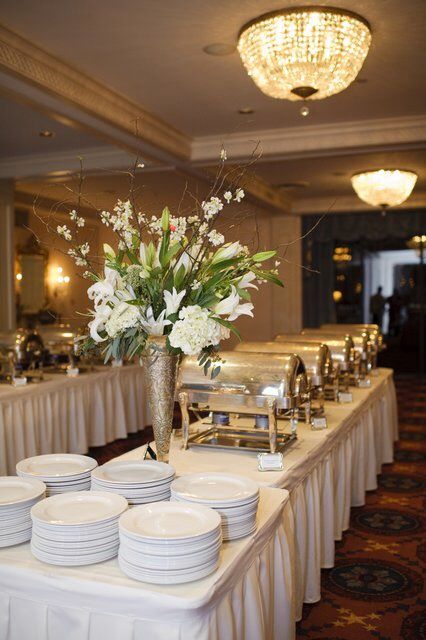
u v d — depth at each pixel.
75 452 5.39
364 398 4.34
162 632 1.47
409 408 8.36
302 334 4.65
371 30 4.14
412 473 5.23
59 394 5.16
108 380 5.92
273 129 6.51
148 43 4.37
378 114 6.03
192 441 2.89
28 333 5.18
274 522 2.02
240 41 4.17
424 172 8.38
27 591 1.59
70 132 6.48
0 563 1.62
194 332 1.95
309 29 3.88
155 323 2.11
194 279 2.12
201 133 6.66
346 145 6.36
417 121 6.12
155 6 3.82
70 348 5.60
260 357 2.84
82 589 1.51
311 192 10.21
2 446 4.44
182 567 1.50
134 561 1.52
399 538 3.79
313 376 3.58
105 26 4.10
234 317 2.14
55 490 2.02
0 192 8.09
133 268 2.05
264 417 2.97
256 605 1.79
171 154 6.61
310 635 2.66
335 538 3.64
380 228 11.23
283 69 4.07
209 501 1.77
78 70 4.85
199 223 2.12
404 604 2.95
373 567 3.37
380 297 11.87
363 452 4.36
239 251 2.16
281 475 2.43
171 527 1.61
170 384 2.18
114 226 2.14
